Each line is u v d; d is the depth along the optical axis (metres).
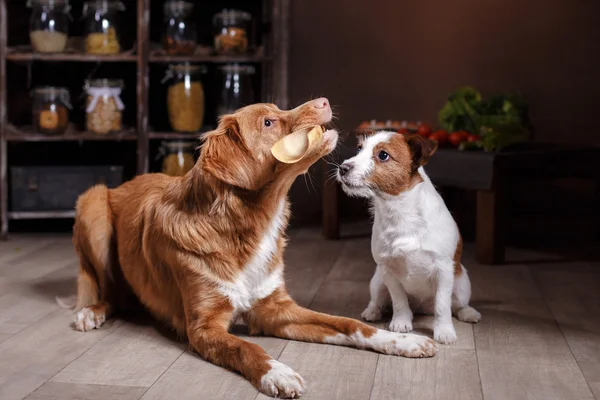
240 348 2.39
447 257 2.71
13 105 5.12
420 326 2.91
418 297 2.92
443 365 2.49
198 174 2.61
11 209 4.81
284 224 2.75
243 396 2.22
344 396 2.22
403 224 2.70
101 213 3.06
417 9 5.57
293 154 2.39
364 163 2.66
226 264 2.58
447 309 2.74
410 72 5.62
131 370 2.44
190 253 2.59
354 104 5.68
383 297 2.99
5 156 4.77
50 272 3.86
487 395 2.24
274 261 2.70
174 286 2.73
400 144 2.67
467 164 4.12
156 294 2.83
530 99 5.55
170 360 2.54
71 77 5.30
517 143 4.63
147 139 4.92
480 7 5.52
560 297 3.43
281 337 2.76
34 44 4.82
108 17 4.88
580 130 5.53
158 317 2.91
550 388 2.30
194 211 2.62
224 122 2.55
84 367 2.47
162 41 4.95
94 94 4.84
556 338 2.80
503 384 2.33
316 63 5.65
